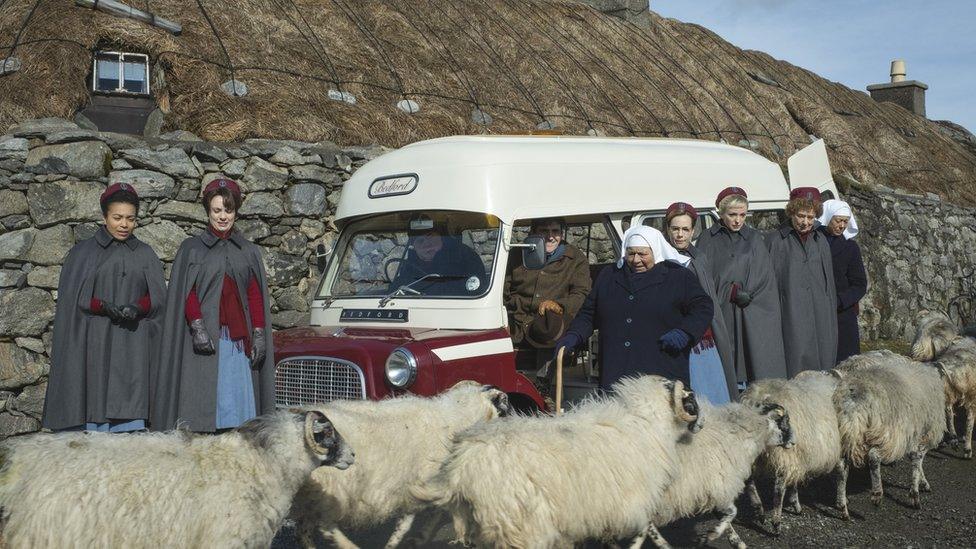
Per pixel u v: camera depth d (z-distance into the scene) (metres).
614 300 5.77
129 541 4.00
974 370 8.72
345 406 5.27
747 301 6.85
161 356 5.63
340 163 10.73
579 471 4.56
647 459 4.89
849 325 8.16
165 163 9.52
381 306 6.99
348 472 5.05
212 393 5.65
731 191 6.94
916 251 18.19
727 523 5.81
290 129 10.79
